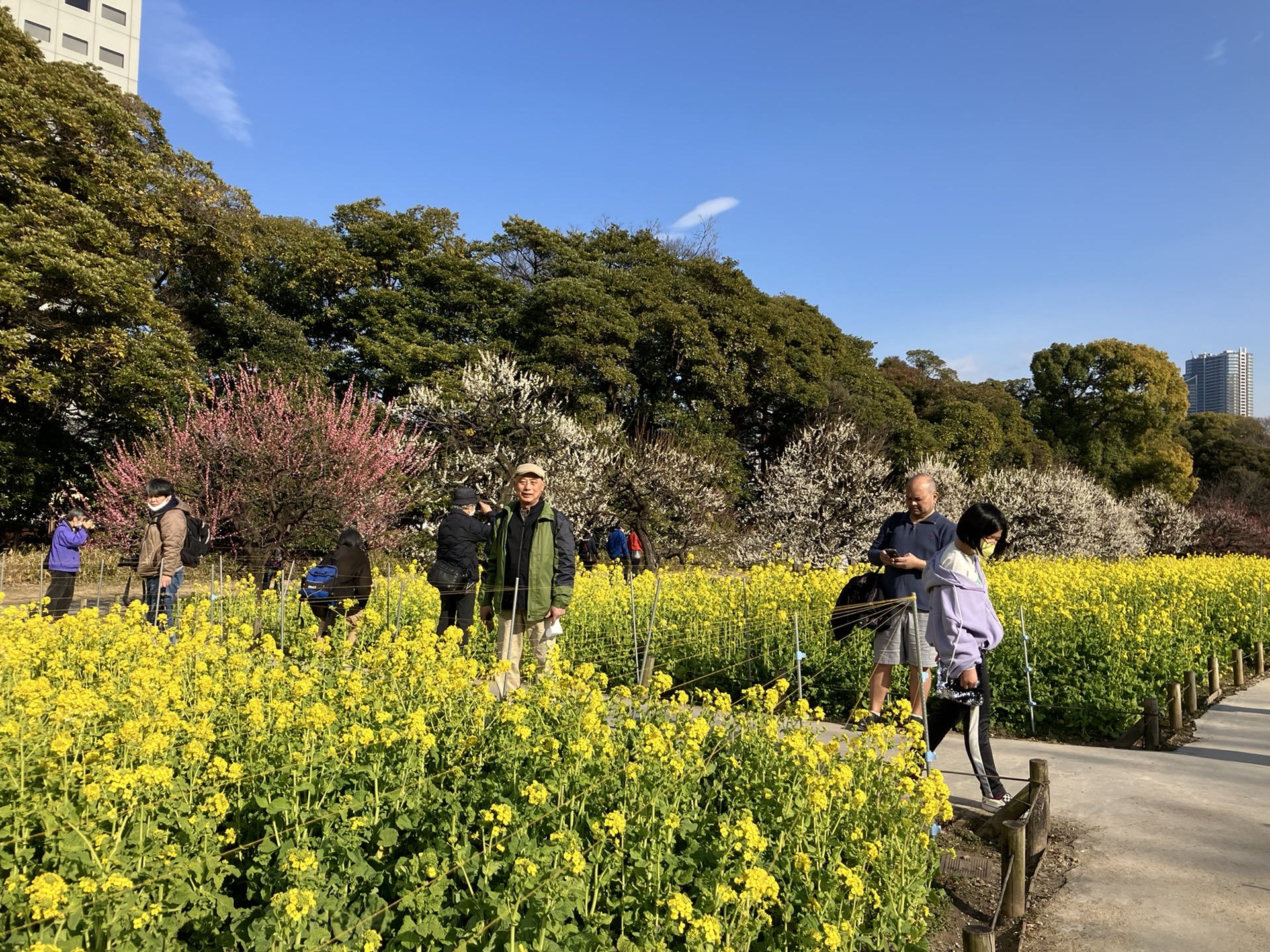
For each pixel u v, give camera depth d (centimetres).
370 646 652
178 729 343
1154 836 405
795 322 2862
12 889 230
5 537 1677
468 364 1914
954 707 456
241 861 295
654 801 296
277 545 1256
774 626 778
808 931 262
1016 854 327
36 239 1520
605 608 865
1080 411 4219
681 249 3531
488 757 356
